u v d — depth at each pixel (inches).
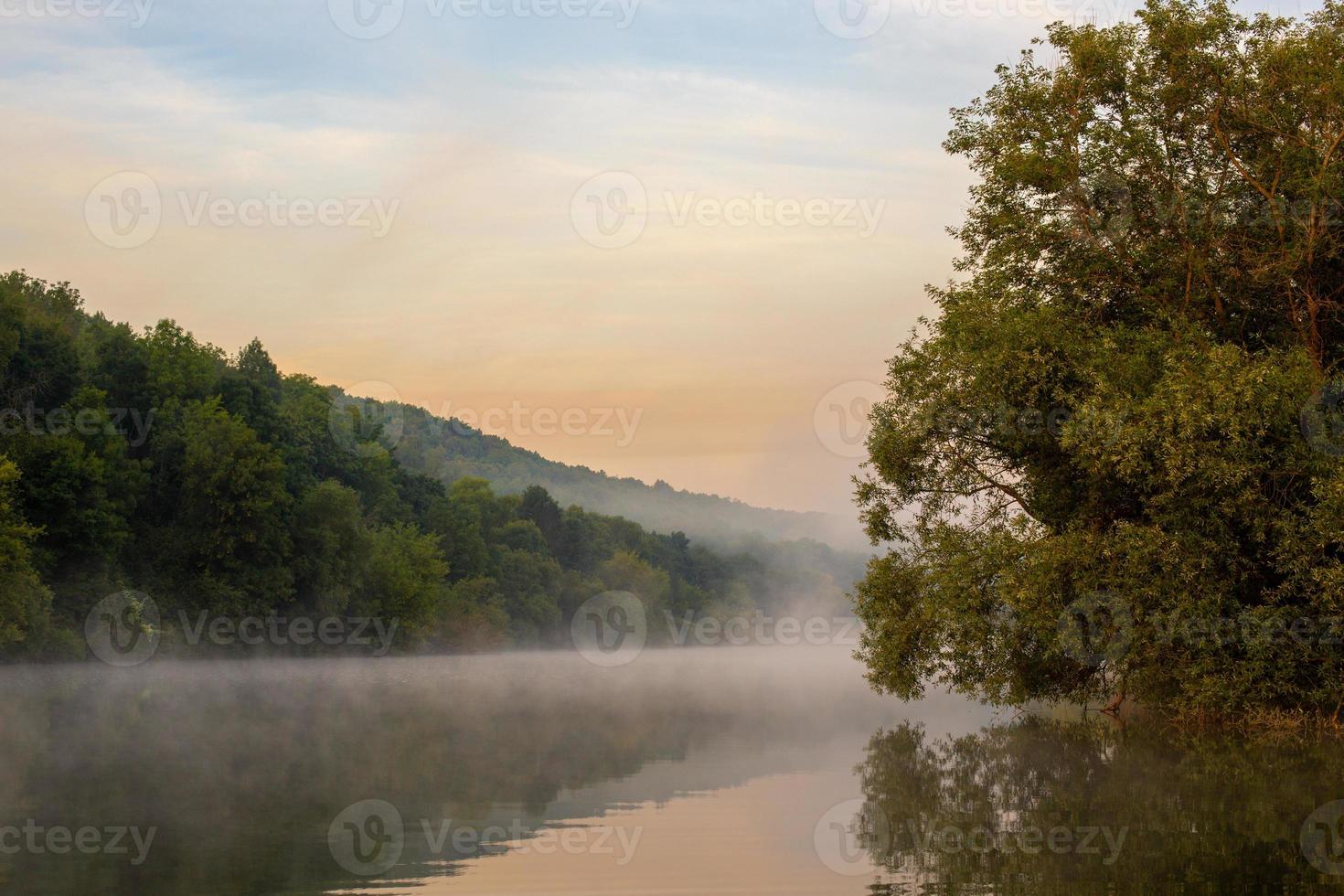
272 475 2751.0
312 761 772.6
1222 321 1078.4
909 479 1095.6
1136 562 919.0
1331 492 858.1
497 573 4859.7
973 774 690.8
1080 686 1091.3
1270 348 967.6
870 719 1111.6
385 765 749.9
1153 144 1071.0
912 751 822.5
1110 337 1015.6
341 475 3875.5
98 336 2876.5
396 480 4522.6
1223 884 411.8
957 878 426.3
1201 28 1035.3
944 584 1010.7
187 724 1075.3
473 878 432.8
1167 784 641.0
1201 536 924.0
